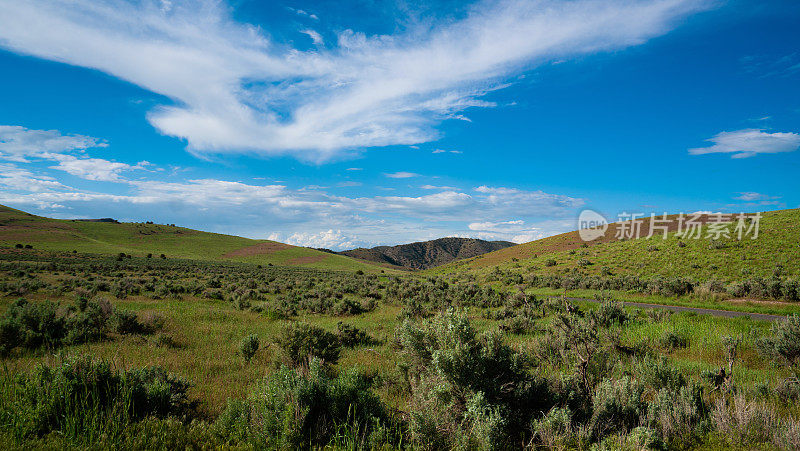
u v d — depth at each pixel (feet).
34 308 37.50
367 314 76.02
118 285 99.76
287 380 16.72
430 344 19.76
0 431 12.65
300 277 227.81
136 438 13.33
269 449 13.43
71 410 14.53
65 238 381.60
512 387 17.25
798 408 18.35
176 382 19.86
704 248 182.39
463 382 16.33
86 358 17.01
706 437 14.76
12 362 26.23
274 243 524.11
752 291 83.61
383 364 31.01
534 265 250.16
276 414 14.96
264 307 73.97
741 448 13.67
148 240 451.94
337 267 396.16
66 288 95.50
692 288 98.94
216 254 421.18
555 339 28.58
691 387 18.39
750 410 15.70
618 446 13.52
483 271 284.00
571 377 18.48
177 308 68.80
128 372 18.29
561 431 14.73
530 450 13.98
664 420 15.28
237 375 26.96
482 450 13.24
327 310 78.43
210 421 17.67
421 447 13.70
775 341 28.60
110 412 14.74
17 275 126.72
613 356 27.71
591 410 16.83
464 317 18.21
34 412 13.62
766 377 24.77
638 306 77.36
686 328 43.80
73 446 12.35
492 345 17.48
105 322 42.27
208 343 39.88
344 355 35.22
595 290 123.85
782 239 170.81
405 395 22.39
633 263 186.39
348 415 15.07
